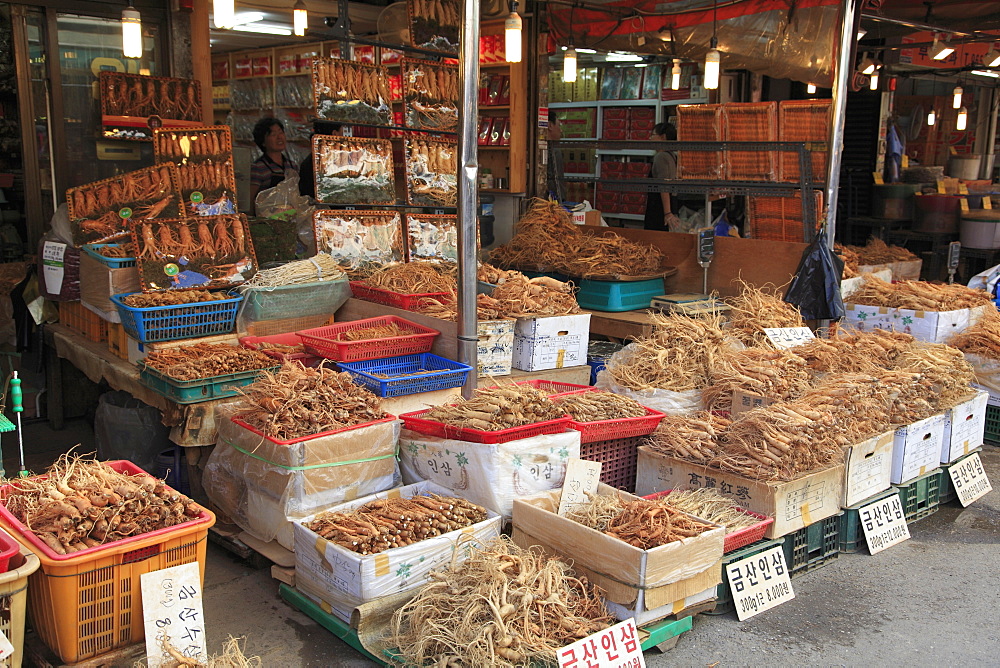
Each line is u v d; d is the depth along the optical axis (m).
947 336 6.18
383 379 4.29
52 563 2.76
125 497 3.06
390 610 3.26
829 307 5.93
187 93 6.34
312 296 5.20
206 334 4.90
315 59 5.61
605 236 7.43
